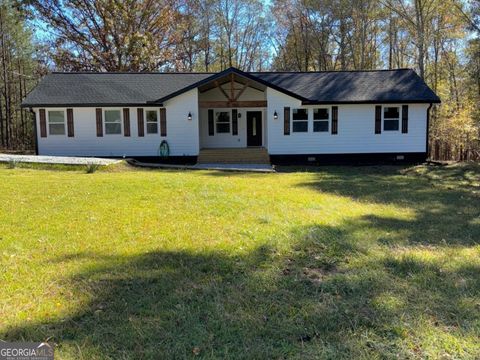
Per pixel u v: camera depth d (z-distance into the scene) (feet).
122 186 33.22
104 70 95.30
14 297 11.80
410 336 9.82
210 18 127.03
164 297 11.94
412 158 64.18
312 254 16.03
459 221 22.74
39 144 62.95
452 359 8.91
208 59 132.77
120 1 90.12
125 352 9.05
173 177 40.96
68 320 10.46
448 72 104.47
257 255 15.78
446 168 56.13
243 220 21.45
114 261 14.99
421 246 17.57
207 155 63.87
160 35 99.55
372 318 10.68
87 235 18.47
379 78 67.92
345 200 29.60
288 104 63.16
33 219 21.45
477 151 72.33
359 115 63.46
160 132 63.46
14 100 117.19
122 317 10.66
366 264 14.94
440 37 92.99
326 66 122.42
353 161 64.18
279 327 10.24
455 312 11.10
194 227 19.89
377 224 21.48
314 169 56.49
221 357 8.93
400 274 13.98
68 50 95.25
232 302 11.60
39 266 14.38
